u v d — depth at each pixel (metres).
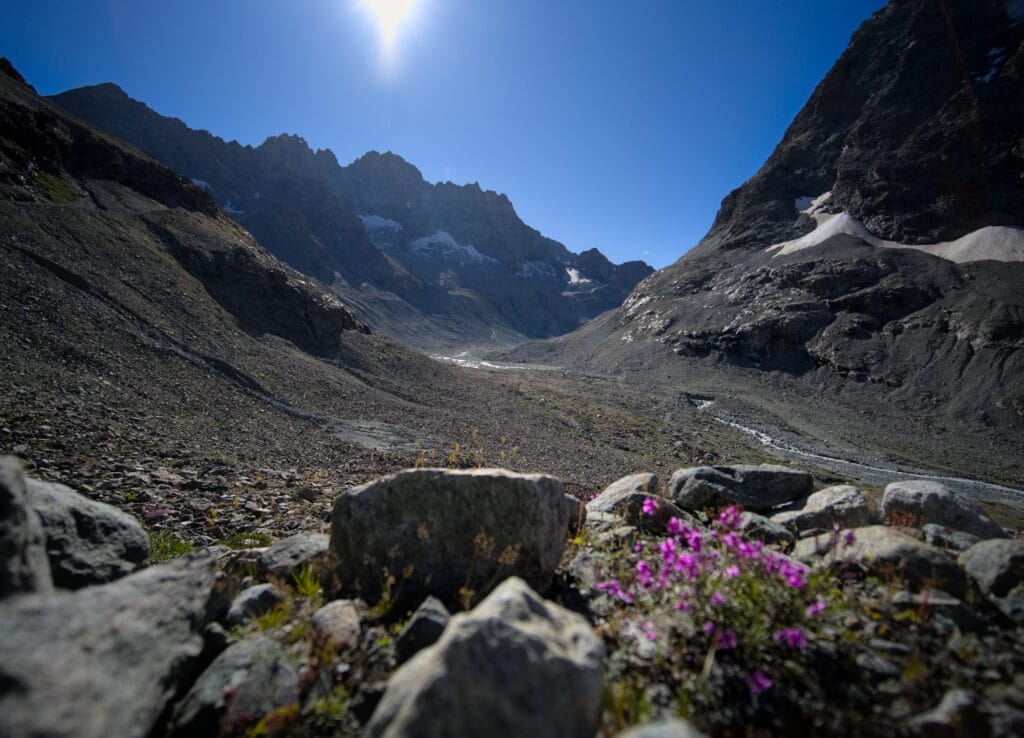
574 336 151.50
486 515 5.11
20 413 14.92
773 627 3.92
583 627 3.33
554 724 2.66
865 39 139.25
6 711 2.21
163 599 3.76
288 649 3.83
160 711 3.09
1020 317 68.38
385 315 196.62
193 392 26.02
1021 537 6.82
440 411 40.66
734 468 9.63
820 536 6.19
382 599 4.65
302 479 15.66
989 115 97.88
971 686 3.44
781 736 3.17
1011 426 58.38
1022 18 113.75
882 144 115.38
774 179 139.50
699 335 99.62
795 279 98.31
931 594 4.49
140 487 11.20
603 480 27.48
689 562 4.30
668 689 3.51
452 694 2.56
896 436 59.62
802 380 81.81
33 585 3.42
